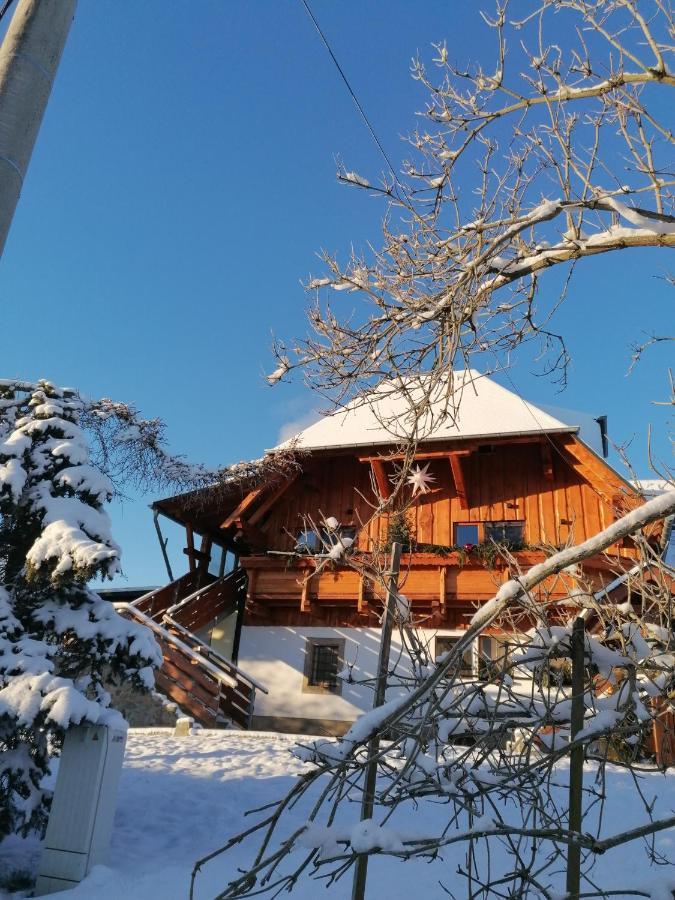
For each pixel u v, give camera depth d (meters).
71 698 6.53
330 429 18.12
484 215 5.06
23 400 8.09
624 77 4.56
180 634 15.77
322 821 7.77
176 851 7.19
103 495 7.60
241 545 19.50
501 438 15.91
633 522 2.71
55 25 3.51
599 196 4.58
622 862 6.23
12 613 7.20
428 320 4.79
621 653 3.25
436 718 2.92
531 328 5.31
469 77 5.04
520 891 2.65
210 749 11.29
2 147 3.23
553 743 3.18
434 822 7.47
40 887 6.26
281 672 16.69
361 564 3.82
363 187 5.18
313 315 5.09
